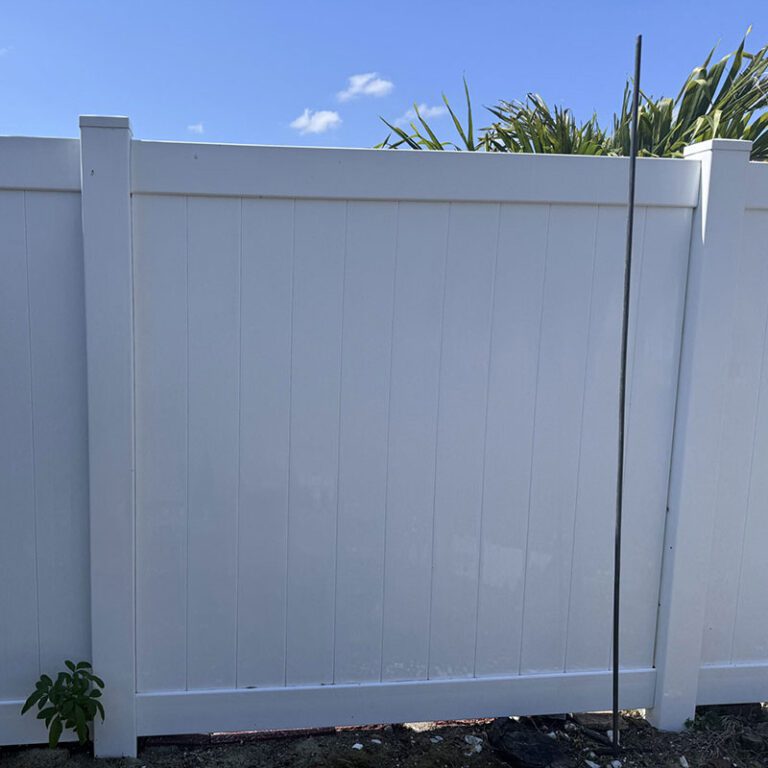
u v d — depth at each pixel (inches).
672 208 101.0
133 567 96.0
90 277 90.2
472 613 104.9
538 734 103.7
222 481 97.6
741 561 109.2
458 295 98.9
